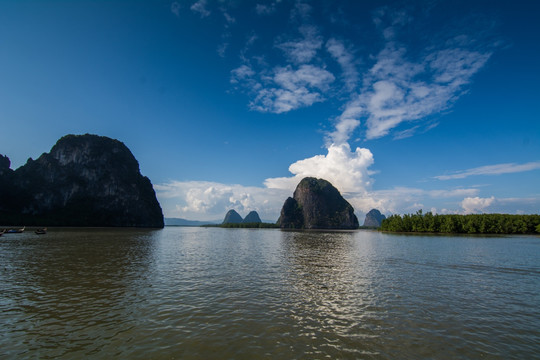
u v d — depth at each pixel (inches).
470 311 717.9
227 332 569.9
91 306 719.7
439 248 2391.7
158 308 710.5
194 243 2869.1
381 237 4473.4
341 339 545.3
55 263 1350.9
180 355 474.3
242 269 1285.7
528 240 3454.7
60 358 459.8
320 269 1311.5
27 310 683.4
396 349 506.9
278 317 659.4
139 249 2085.4
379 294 871.1
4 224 7017.7
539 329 609.0
